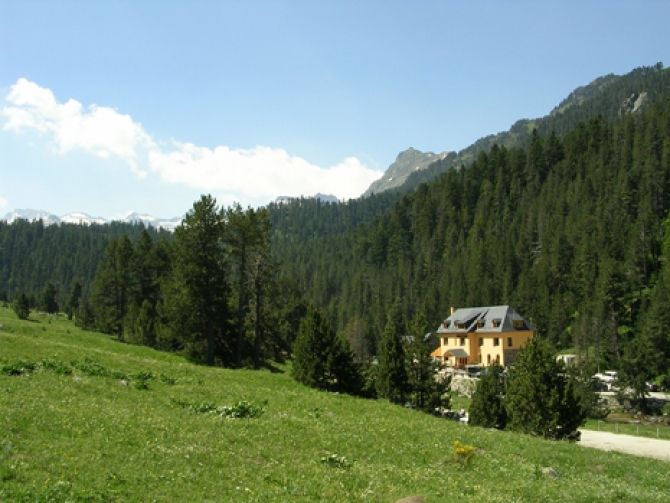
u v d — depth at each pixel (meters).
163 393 25.38
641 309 109.12
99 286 80.88
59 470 12.29
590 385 73.44
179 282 54.75
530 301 130.25
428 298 154.88
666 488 20.84
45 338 51.16
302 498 12.46
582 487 18.23
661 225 136.75
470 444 23.83
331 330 43.88
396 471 16.77
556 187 177.12
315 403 29.98
